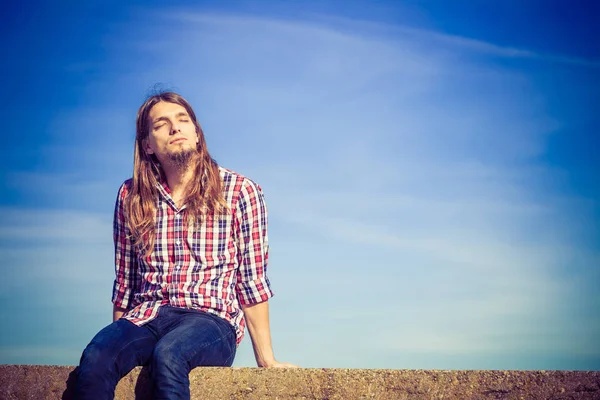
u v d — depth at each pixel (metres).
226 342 2.88
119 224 3.21
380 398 2.59
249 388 2.66
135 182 3.17
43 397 2.78
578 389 2.51
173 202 3.11
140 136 3.22
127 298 3.17
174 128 3.12
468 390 2.55
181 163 3.11
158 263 3.06
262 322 3.12
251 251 3.13
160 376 2.60
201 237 3.06
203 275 3.02
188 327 2.78
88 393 2.60
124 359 2.72
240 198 3.15
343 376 2.62
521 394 2.53
